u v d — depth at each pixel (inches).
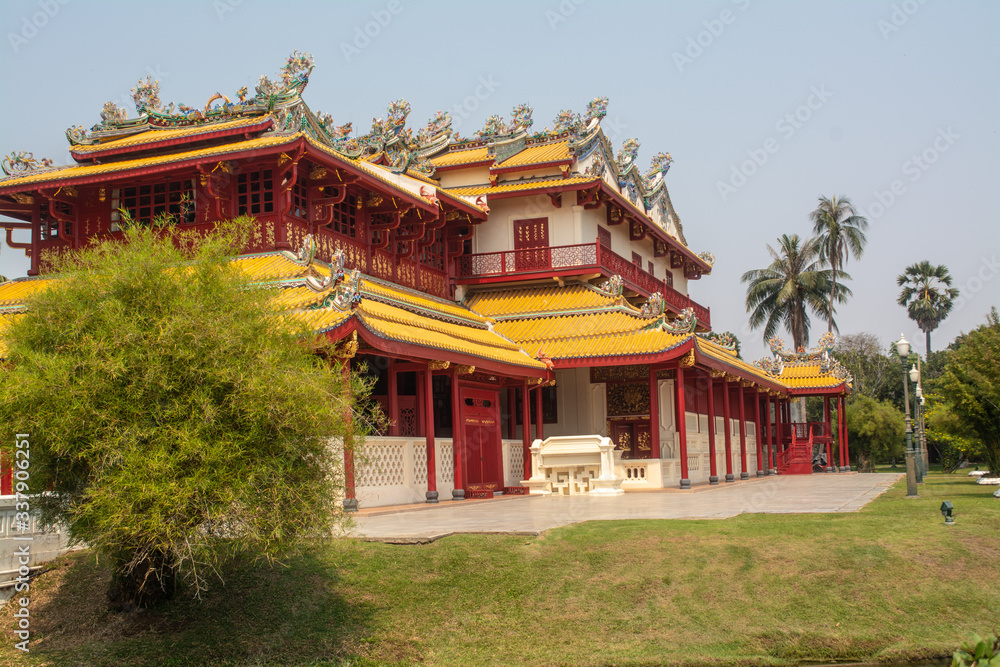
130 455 493.7
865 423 2881.4
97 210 1188.5
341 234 1226.6
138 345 515.2
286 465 530.3
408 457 1088.8
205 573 591.8
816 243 3036.4
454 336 1221.1
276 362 535.5
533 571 634.8
